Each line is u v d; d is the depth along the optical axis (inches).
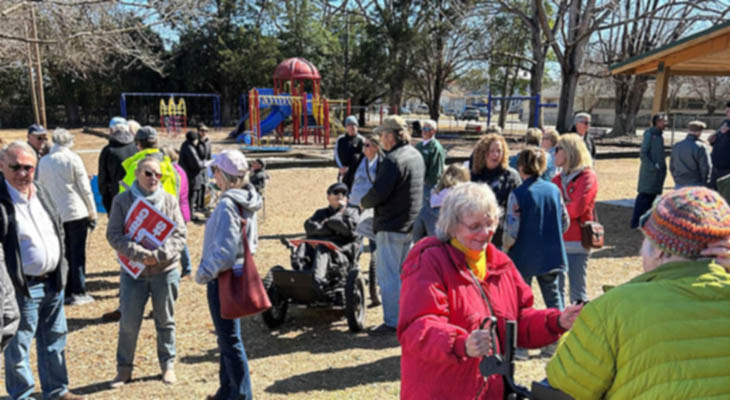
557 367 70.0
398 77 1550.2
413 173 202.1
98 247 338.6
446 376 86.5
